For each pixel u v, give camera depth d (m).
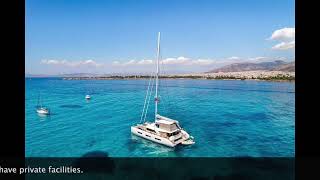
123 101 66.75
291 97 74.38
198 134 30.58
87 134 30.62
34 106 56.62
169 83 164.25
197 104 60.25
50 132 32.06
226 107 55.19
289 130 33.16
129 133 30.83
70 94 84.88
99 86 132.12
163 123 24.12
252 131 32.41
